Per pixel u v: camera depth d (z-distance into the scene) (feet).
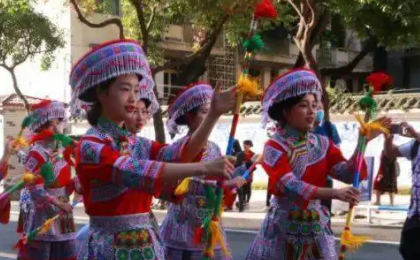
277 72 91.09
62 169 22.54
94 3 58.29
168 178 11.34
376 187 48.96
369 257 31.22
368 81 16.55
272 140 16.71
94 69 12.36
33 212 22.72
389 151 19.99
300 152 16.57
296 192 15.71
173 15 58.49
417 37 45.39
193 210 18.93
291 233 16.52
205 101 20.47
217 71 81.92
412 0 43.11
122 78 12.41
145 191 11.48
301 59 55.06
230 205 17.02
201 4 51.08
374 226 42.98
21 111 74.02
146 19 58.65
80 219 48.65
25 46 62.03
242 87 12.06
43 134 20.59
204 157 19.01
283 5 57.26
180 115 20.76
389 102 59.93
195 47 62.39
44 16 65.21
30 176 19.54
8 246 35.37
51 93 78.33
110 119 12.64
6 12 59.77
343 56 92.89
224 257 18.28
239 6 50.03
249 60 12.85
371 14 45.19
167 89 79.05
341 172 16.61
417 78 86.02
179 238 19.10
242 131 67.21
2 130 73.61
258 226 44.75
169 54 78.18
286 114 16.78
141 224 12.61
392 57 87.86
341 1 43.29
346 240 15.55
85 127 70.44
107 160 11.76
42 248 22.50
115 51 12.33
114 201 12.36
